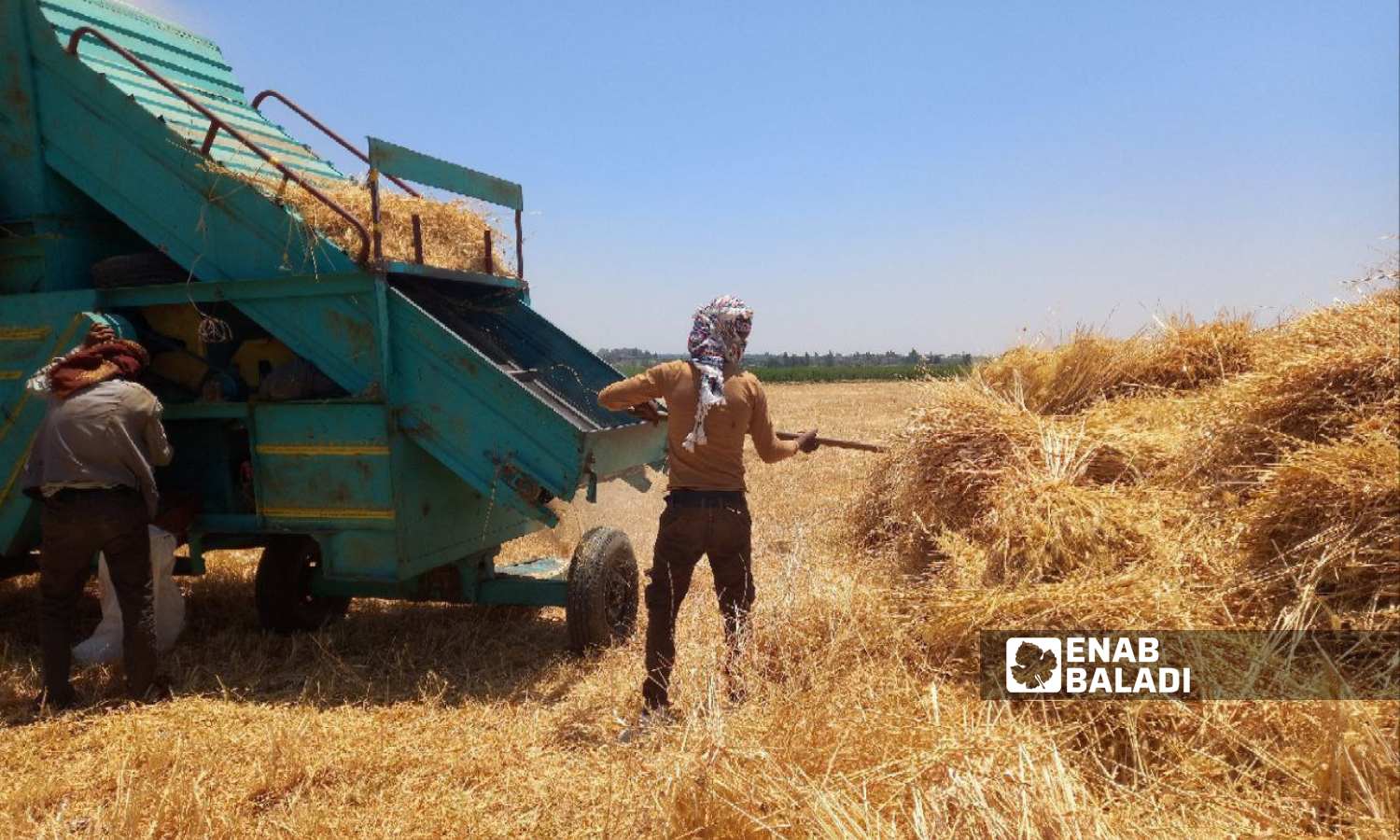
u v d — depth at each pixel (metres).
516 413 4.84
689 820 2.84
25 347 5.48
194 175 5.32
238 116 6.38
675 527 4.12
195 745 3.93
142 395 4.68
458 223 6.18
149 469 4.66
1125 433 5.75
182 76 6.38
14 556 5.93
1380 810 2.74
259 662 5.24
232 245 5.31
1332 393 4.73
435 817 3.32
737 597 4.26
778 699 3.41
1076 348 7.36
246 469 5.64
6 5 5.56
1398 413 4.39
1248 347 7.02
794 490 9.69
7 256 5.77
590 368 6.48
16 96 5.61
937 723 3.12
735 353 4.17
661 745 3.48
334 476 5.17
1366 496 3.88
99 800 3.54
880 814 2.70
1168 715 3.36
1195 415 5.87
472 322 6.05
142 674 4.61
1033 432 5.88
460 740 4.02
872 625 4.30
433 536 5.35
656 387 4.17
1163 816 2.91
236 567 7.53
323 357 5.20
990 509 5.41
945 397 6.43
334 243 5.14
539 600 5.60
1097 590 4.04
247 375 5.82
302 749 3.87
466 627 5.93
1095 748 3.36
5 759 3.96
